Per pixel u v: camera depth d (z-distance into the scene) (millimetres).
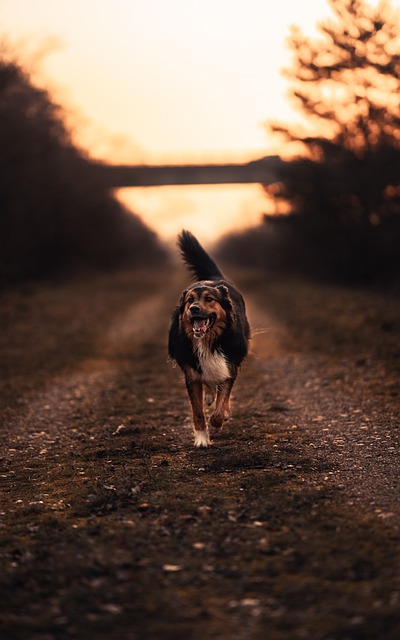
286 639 3537
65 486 6199
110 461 6980
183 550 4578
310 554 4410
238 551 4523
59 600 3963
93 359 14352
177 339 7527
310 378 11250
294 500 5402
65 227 40969
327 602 3834
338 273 34000
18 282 33969
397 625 3562
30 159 30719
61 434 8414
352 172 29188
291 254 41344
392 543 4508
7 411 9648
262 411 9086
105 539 4785
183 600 3939
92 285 40906
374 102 27797
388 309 18516
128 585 4113
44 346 15633
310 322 18031
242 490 5762
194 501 5504
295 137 30438
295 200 32375
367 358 12406
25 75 27859
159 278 59219
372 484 5816
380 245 30141
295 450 7043
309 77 28766
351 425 8047
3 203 30000
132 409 9562
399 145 28094
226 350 7348
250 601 3896
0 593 4035
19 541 4840
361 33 26812
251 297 29922
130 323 21203
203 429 7387
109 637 3607
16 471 6887
